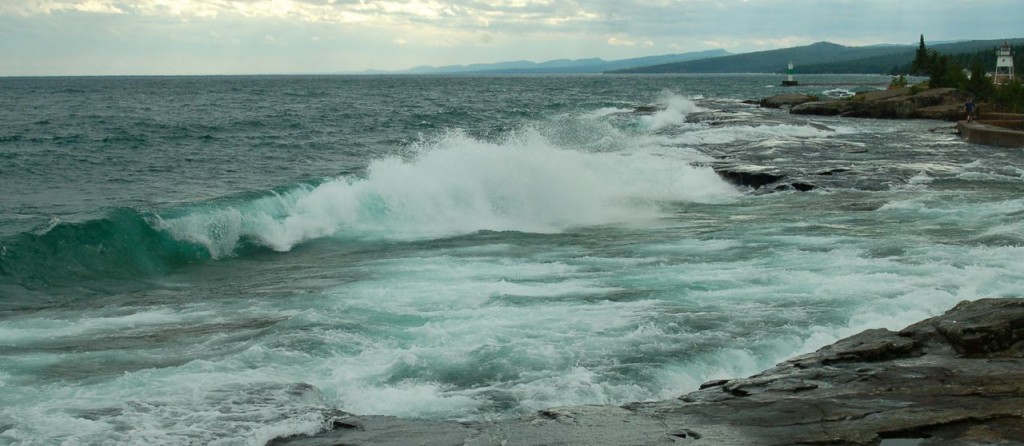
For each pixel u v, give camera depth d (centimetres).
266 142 3916
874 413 739
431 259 1558
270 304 1235
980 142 3741
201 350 992
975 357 899
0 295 1291
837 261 1436
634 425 730
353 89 13788
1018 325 944
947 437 690
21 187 2303
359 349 984
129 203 2036
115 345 1017
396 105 8069
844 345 925
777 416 742
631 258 1524
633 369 915
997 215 1905
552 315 1121
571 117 5791
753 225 1891
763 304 1164
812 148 3397
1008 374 828
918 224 1827
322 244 1773
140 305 1251
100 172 2688
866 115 5997
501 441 698
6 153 3131
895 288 1234
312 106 7662
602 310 1145
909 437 694
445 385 874
